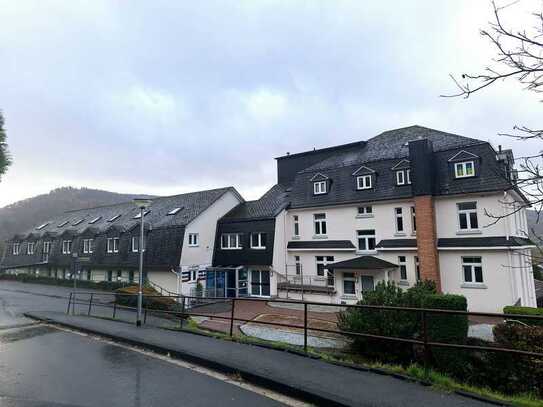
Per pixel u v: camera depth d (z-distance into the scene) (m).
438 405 4.68
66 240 36.53
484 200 19.22
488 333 13.34
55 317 14.13
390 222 22.45
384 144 26.38
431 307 8.82
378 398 4.92
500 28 4.20
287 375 5.94
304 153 31.11
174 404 5.16
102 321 13.09
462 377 8.20
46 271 38.59
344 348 10.01
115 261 30.25
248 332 13.95
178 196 33.75
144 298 19.67
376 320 8.89
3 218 68.75
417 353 8.56
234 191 31.81
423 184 20.41
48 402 5.32
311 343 11.53
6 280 41.00
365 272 21.88
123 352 8.41
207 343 8.59
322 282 24.81
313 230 26.09
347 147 28.92
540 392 6.97
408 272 21.25
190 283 26.34
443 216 20.48
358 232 24.00
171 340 8.99
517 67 4.18
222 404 5.13
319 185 26.20
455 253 19.75
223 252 28.27
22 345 9.33
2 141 13.19
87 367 7.15
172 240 26.70
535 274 25.88
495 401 4.81
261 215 27.47
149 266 27.28
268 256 25.67
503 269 18.25
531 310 14.05
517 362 7.46
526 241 19.34
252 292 26.64
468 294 19.12
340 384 5.49
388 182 22.86
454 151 20.81
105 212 39.47
